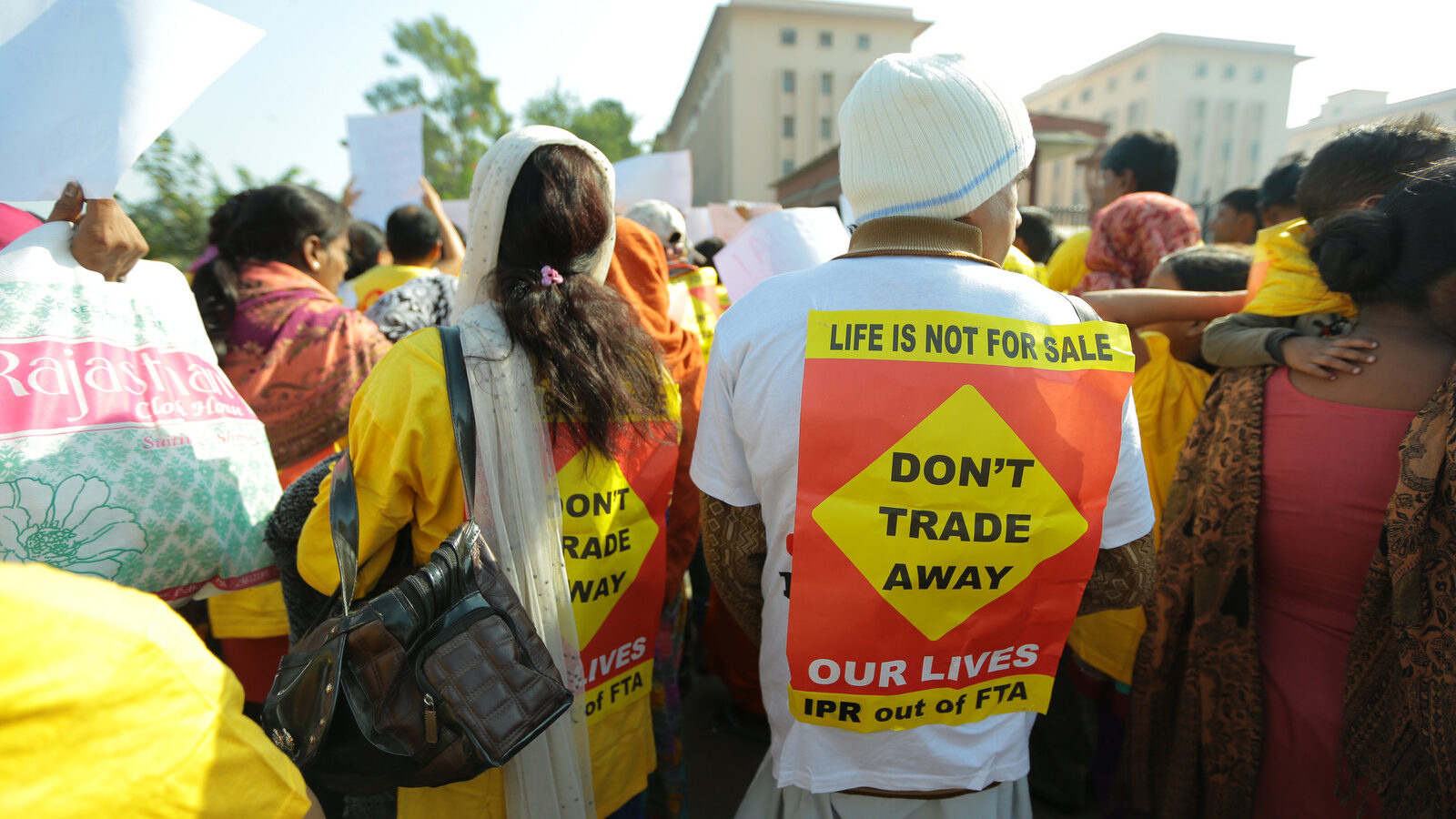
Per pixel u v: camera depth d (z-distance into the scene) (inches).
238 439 48.2
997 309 39.0
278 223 74.2
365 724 36.8
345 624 37.3
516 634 39.7
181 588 45.7
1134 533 42.6
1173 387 80.5
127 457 41.8
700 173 1841.8
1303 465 49.0
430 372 42.3
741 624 49.5
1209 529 54.8
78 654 21.9
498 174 46.4
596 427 45.3
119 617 23.4
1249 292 61.1
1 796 20.4
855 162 41.7
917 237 40.5
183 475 44.1
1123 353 39.8
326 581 45.3
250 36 44.3
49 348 40.3
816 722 40.4
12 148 39.5
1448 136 52.9
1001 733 43.5
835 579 38.2
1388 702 45.4
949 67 39.8
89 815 21.7
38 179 40.0
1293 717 50.7
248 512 48.1
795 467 39.5
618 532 48.4
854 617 38.5
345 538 41.4
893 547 37.9
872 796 43.3
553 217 46.5
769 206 182.5
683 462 59.6
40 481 38.8
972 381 37.6
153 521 42.5
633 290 72.9
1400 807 45.0
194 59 42.3
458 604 38.8
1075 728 78.7
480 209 47.5
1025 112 42.0
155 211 235.1
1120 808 77.0
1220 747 55.1
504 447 43.1
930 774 42.1
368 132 161.8
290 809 26.2
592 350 45.6
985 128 39.3
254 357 69.1
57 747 21.3
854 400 37.3
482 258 48.3
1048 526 38.8
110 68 40.7
